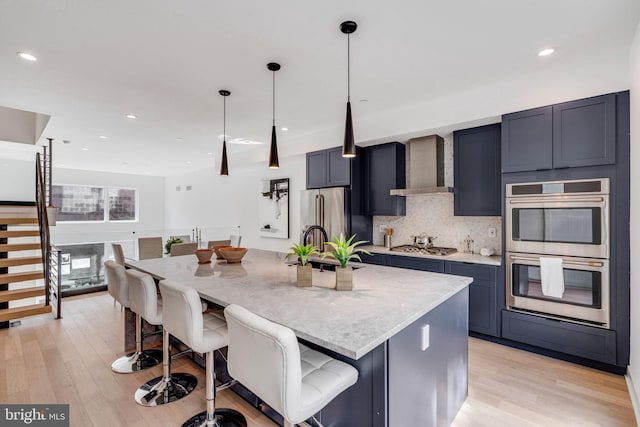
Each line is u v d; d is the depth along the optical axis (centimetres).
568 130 269
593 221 258
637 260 219
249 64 260
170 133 477
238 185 735
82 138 508
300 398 116
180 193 950
